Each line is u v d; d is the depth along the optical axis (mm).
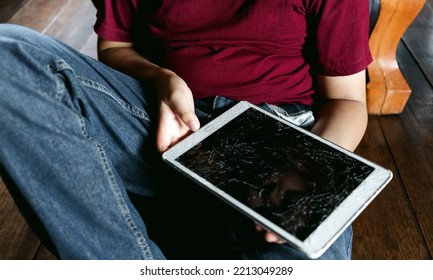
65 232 734
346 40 937
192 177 767
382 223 1239
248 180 756
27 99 705
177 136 895
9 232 1222
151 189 920
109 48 1152
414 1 1455
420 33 1975
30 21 2135
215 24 985
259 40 975
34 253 1165
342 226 680
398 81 1568
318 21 939
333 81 994
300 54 1010
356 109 980
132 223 776
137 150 899
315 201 715
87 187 736
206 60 988
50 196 729
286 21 950
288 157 794
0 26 775
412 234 1212
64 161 723
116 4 1086
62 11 2219
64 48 840
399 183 1354
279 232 674
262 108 956
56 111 720
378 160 1429
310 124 979
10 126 706
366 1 933
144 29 1110
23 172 719
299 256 794
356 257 1155
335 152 798
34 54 723
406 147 1478
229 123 873
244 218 847
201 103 997
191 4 976
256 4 936
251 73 983
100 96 859
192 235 921
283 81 999
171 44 1030
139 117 905
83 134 744
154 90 958
